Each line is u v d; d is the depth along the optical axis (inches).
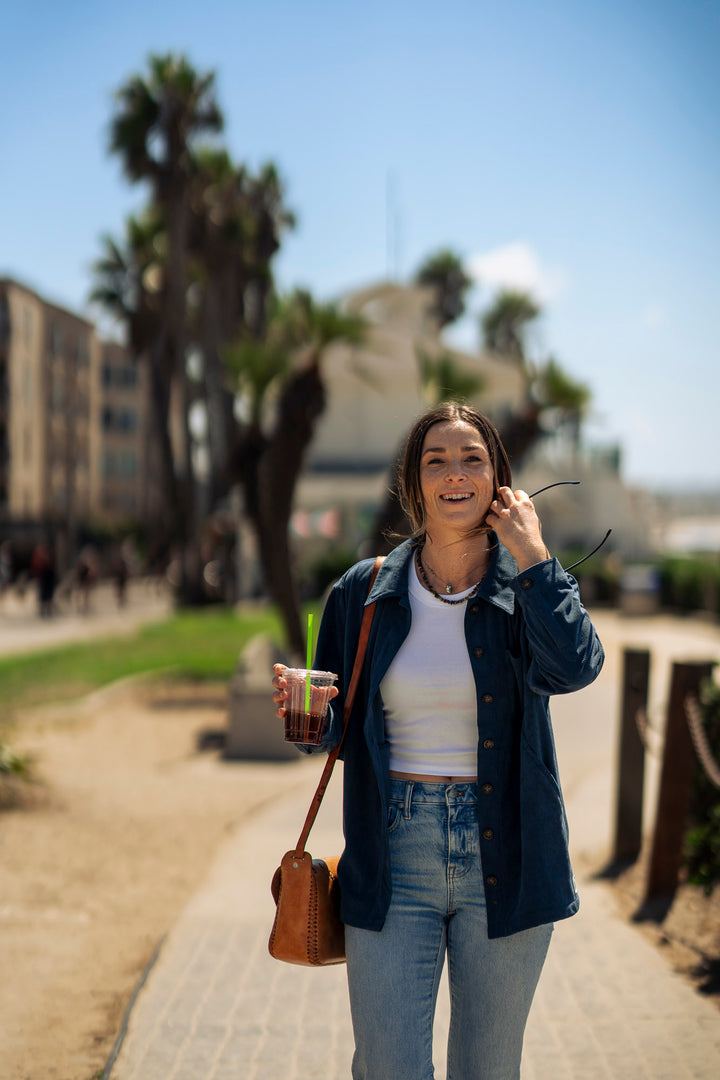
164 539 2127.2
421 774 97.8
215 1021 158.2
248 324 1660.9
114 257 1811.0
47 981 184.4
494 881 94.3
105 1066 146.9
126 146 1326.3
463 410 105.2
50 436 2696.9
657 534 2117.4
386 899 95.7
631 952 186.9
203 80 1339.8
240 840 276.1
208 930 202.1
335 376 1136.2
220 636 896.9
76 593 1547.7
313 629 106.8
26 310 2507.4
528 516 95.8
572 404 566.6
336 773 382.0
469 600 98.0
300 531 1352.1
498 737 95.5
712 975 175.2
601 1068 141.8
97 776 378.0
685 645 808.9
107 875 251.3
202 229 1472.7
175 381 1967.3
